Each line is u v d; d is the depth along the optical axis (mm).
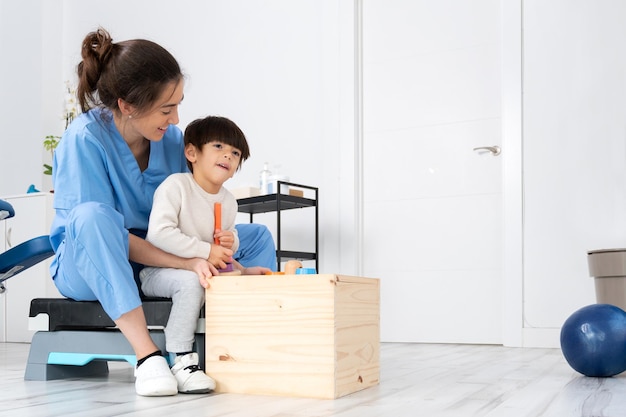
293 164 3758
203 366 1593
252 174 3863
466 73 3412
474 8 3412
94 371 1955
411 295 3453
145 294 1698
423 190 3475
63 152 1735
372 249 3574
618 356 1780
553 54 3127
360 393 1508
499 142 3314
